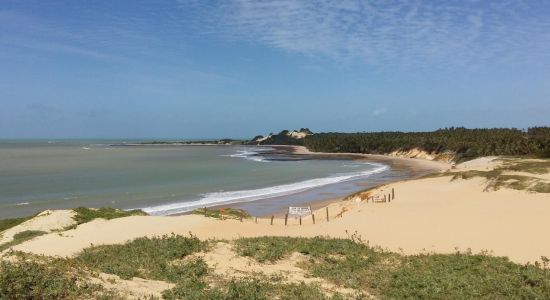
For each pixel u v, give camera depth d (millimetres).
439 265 16953
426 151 138500
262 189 58812
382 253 19078
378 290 13727
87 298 9516
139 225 27188
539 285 13938
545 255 19625
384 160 127625
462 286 14094
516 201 31688
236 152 180250
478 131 145625
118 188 59969
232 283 12164
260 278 13922
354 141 172125
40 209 44812
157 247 17703
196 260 15586
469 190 41062
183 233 25203
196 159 127250
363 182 66812
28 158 128750
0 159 123312
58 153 162125
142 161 116750
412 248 22031
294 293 12320
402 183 51562
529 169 48375
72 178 72750
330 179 71312
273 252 17188
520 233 22859
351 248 19281
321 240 20781
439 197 39375
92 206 46031
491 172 48125
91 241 23328
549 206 28516
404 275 15250
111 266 14109
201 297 10992
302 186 61844
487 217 26797
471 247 21641
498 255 20047
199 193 55250
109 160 120188
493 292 13508
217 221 28484
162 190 57875
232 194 54125
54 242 23391
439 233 24328
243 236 24219
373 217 29328
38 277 9648
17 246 23406
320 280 14344
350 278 14688
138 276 13188
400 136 166750
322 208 41281
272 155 155875
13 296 8719
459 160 112125
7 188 60219
